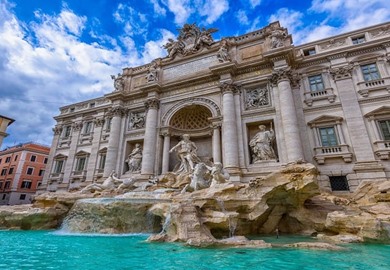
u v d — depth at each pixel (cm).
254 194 1375
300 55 2598
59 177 3588
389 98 2112
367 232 1048
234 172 2234
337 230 1216
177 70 3241
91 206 1545
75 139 3772
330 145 2205
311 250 855
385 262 692
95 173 3316
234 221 1196
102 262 693
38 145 5878
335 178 2094
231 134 2425
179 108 2948
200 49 3203
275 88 2475
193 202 1330
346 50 2408
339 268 630
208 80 2894
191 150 2617
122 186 2362
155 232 1412
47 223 1678
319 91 2392
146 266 649
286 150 2202
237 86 2688
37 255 787
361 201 1720
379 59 2270
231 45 2969
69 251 855
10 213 1630
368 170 1961
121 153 3094
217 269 617
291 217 1502
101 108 3744
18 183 5266
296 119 2238
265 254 796
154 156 2816
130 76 3584
